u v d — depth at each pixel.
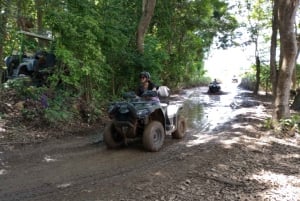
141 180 5.95
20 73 11.78
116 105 7.90
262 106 18.45
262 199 5.32
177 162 7.08
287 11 10.64
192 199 5.20
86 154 7.62
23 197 5.13
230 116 14.16
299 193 5.61
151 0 15.79
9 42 11.12
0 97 10.09
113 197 5.17
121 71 14.82
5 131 8.61
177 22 27.08
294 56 10.80
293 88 26.38
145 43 16.61
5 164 6.67
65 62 10.41
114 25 12.80
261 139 9.52
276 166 7.08
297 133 10.46
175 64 27.03
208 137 9.72
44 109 9.80
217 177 6.18
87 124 10.72
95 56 11.30
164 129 8.58
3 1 9.87
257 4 28.58
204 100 21.81
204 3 28.14
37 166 6.62
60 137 9.04
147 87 8.79
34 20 15.30
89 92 11.99
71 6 11.08
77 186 5.62
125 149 8.15
